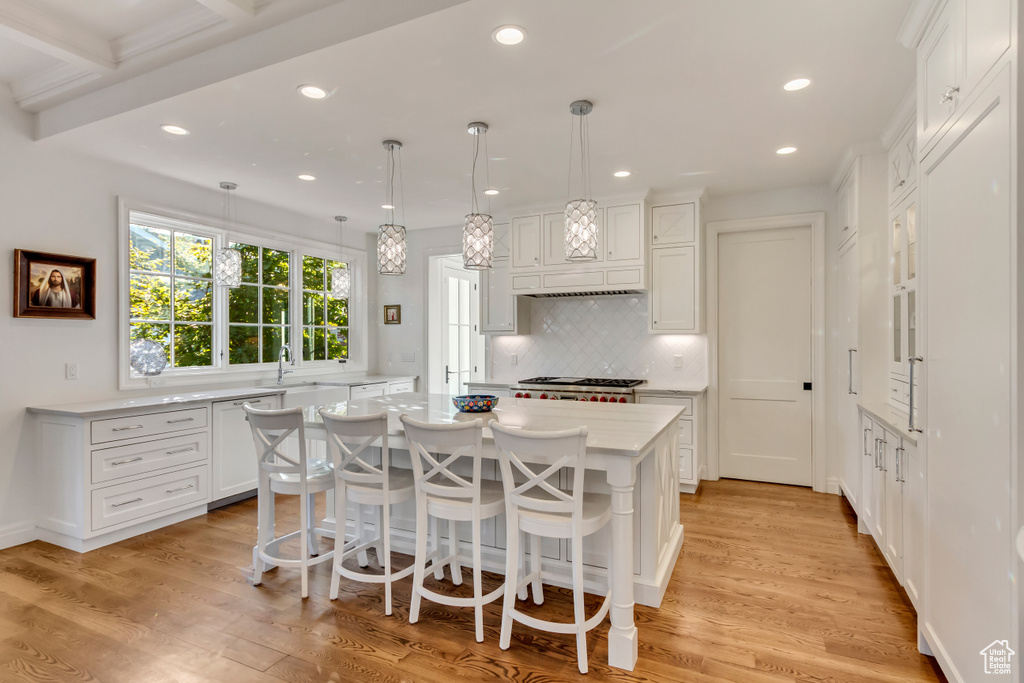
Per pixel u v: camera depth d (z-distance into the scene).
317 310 5.46
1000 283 1.41
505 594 2.16
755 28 2.08
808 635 2.23
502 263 5.16
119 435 3.29
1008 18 1.36
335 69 2.39
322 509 4.00
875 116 2.92
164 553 3.11
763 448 4.58
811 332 4.40
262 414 2.60
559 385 4.58
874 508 3.04
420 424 2.23
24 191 3.23
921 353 2.03
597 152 3.46
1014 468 1.34
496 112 2.84
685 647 2.15
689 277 4.40
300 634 2.26
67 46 2.54
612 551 2.10
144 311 3.96
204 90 2.59
